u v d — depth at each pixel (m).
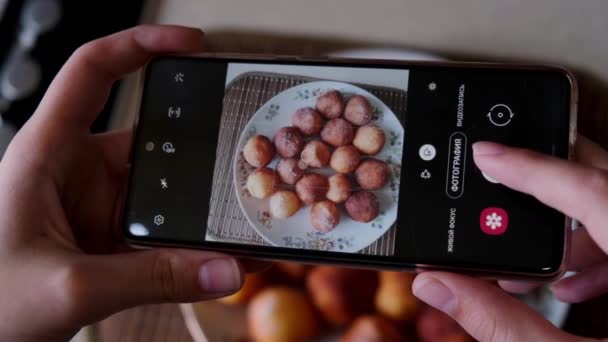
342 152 0.27
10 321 0.24
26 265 0.24
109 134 0.31
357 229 0.26
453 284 0.24
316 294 0.32
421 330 0.31
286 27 0.34
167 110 0.28
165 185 0.27
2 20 0.33
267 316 0.31
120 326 0.32
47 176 0.27
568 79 0.26
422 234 0.26
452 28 0.33
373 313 0.32
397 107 0.27
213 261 0.25
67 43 0.33
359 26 0.34
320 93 0.27
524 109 0.26
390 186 0.26
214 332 0.31
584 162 0.29
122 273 0.24
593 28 0.32
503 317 0.23
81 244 0.30
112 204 0.31
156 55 0.28
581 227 0.30
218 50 0.34
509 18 0.33
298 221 0.26
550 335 0.23
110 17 0.34
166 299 0.25
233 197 0.27
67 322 0.24
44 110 0.28
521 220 0.25
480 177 0.26
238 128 0.27
